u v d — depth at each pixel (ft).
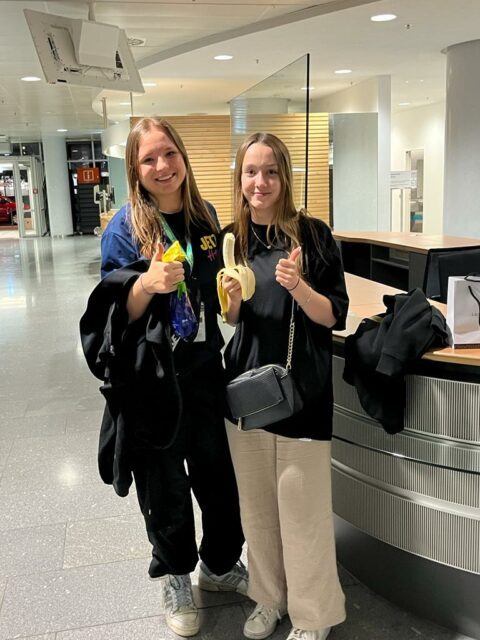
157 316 6.18
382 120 30.60
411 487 7.00
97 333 6.33
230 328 12.48
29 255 50.47
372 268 22.62
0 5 17.54
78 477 11.07
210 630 7.22
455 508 6.72
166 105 38.93
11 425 13.67
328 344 6.37
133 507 10.00
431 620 7.20
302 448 6.37
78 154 73.41
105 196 53.16
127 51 18.06
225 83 30.40
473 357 6.26
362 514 7.59
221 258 6.75
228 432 6.84
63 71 17.04
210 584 7.91
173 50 23.81
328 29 20.40
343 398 7.57
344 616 6.81
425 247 17.84
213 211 7.17
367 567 7.79
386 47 23.54
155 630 7.23
